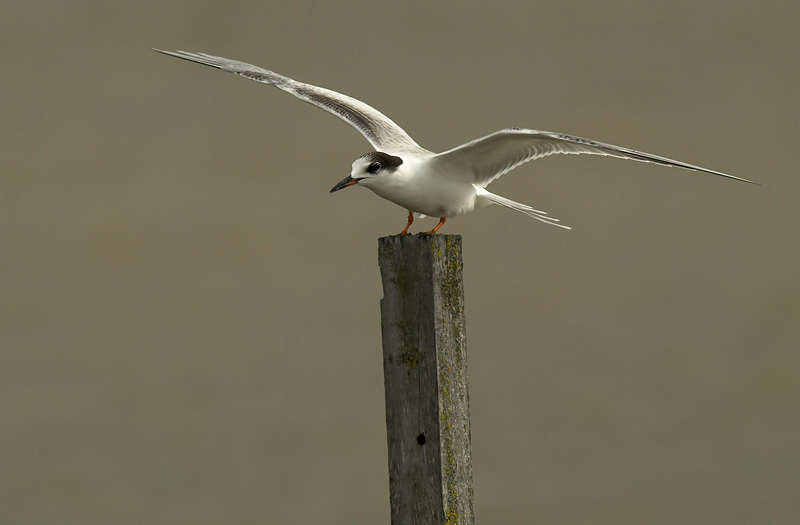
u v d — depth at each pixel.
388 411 8.79
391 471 8.80
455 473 8.62
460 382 8.72
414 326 8.61
